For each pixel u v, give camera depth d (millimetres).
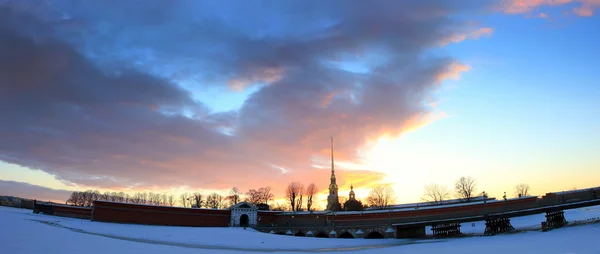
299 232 140125
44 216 136875
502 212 106438
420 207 162875
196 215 152125
